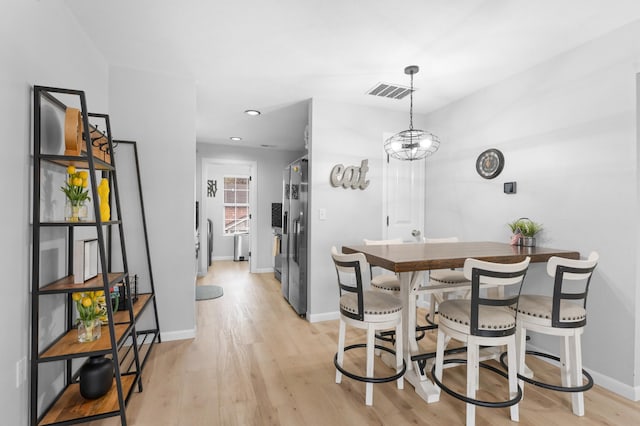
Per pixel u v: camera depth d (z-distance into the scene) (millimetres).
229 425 1791
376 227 3779
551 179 2578
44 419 1548
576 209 2402
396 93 3354
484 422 1820
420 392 2074
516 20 2076
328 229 3557
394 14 2023
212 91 3330
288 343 2912
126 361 2502
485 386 2211
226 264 7219
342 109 3615
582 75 2369
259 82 3084
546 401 2027
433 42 2365
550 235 2578
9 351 1427
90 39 2330
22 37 1515
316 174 3502
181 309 2959
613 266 2180
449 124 3652
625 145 2121
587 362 2332
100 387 1742
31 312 1596
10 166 1435
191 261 2982
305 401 2020
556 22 2096
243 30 2217
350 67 2773
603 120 2238
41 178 1688
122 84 2760
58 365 1878
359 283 1971
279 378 2293
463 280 2633
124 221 2773
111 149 2156
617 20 2070
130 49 2477
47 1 1736
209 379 2268
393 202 3865
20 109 1503
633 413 1923
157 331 2779
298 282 3760
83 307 1749
